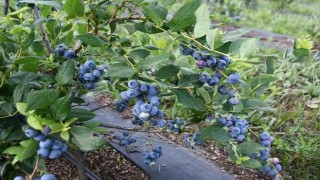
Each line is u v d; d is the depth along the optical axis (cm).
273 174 63
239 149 57
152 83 56
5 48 55
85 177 63
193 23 52
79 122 48
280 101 112
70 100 48
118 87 64
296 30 198
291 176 81
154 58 48
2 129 49
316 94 116
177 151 84
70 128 43
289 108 109
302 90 116
